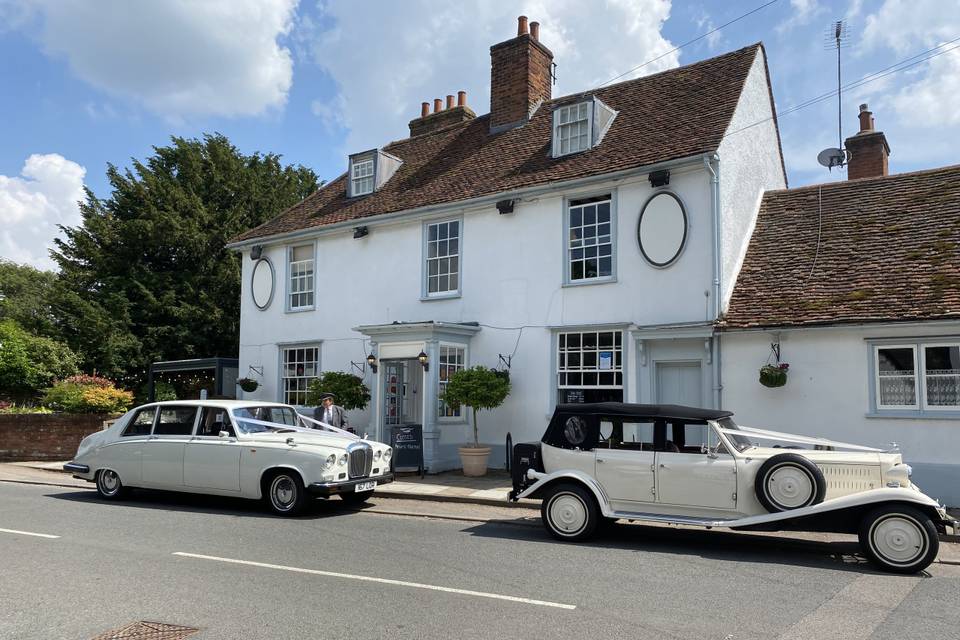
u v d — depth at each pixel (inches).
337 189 819.4
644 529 372.8
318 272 744.3
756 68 611.2
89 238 1195.9
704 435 332.5
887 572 277.6
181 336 1149.7
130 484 457.4
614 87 694.5
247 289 813.9
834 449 340.5
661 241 527.8
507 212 606.5
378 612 218.8
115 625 207.0
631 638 196.5
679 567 283.6
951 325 414.9
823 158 617.6
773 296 496.4
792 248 535.8
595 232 567.8
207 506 444.5
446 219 651.5
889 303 442.0
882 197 544.1
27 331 1110.4
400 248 682.2
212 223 1233.4
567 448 350.9
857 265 489.1
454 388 544.4
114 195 1269.7
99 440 476.1
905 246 484.4
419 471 558.9
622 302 543.5
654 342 527.8
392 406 637.9
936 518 278.2
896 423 433.7
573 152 611.2
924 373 429.1
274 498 410.6
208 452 430.6
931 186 530.6
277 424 452.1
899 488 285.1
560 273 577.3
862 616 218.8
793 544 334.3
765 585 255.6
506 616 215.9
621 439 344.5
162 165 1309.1
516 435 587.2
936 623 211.9
